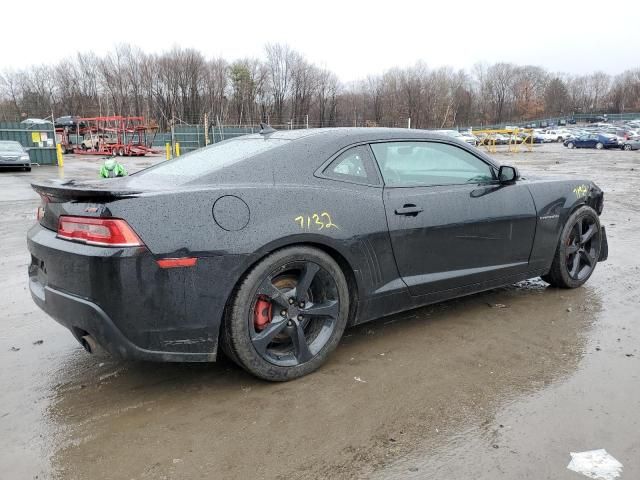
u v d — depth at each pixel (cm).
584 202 464
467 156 395
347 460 236
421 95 9156
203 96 8262
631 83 12106
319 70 8619
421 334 375
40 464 236
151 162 3102
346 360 335
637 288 477
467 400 284
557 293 463
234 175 299
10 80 8025
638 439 247
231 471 229
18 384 311
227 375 319
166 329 270
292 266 304
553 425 259
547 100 11581
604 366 321
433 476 224
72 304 270
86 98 8269
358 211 325
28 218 942
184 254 268
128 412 279
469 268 386
